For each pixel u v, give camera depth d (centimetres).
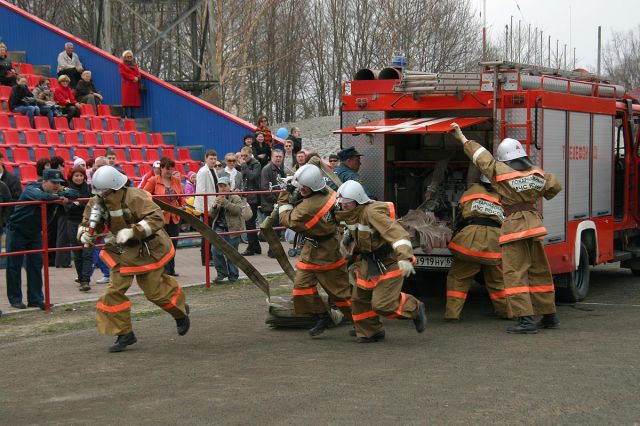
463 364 803
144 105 2302
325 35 4400
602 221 1270
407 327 1013
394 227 866
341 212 902
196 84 2631
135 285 1333
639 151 1402
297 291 946
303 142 3438
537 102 1070
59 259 1496
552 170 1118
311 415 637
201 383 751
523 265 962
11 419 652
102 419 643
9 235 1137
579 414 630
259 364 823
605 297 1241
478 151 976
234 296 1254
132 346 925
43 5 3631
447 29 3769
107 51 2517
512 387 711
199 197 1479
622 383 720
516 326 971
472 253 1024
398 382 736
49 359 870
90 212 897
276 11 4094
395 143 1208
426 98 1135
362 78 1191
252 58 3984
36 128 1986
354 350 885
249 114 4272
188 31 3281
